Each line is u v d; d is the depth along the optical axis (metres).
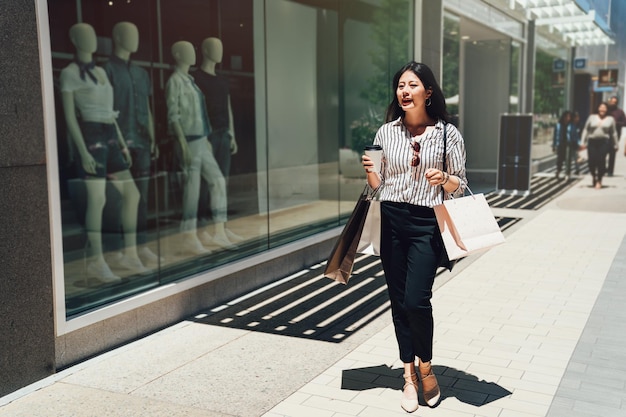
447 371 4.36
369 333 5.17
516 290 6.43
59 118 5.00
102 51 5.45
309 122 8.13
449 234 3.59
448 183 3.63
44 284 4.25
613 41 22.53
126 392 4.07
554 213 11.61
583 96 30.31
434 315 5.64
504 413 3.71
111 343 4.89
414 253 3.70
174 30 6.20
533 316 5.57
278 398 3.95
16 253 4.05
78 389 4.12
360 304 6.00
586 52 28.23
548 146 20.58
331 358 4.62
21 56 4.04
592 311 5.70
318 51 8.26
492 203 12.98
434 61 11.11
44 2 4.19
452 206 3.60
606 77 26.55
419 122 3.79
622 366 4.42
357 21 8.99
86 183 5.17
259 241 7.18
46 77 4.23
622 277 6.91
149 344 4.97
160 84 6.03
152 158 5.89
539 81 19.11
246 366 4.49
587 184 16.38
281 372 4.37
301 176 7.95
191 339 5.08
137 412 3.78
